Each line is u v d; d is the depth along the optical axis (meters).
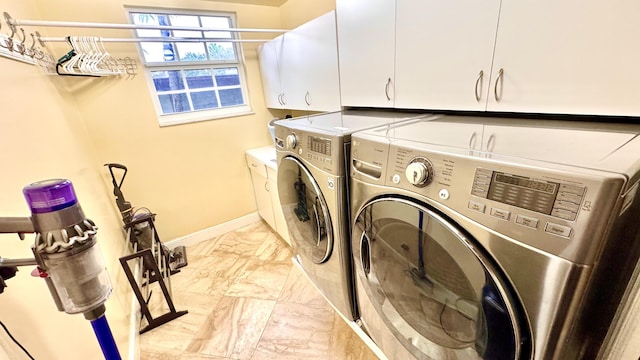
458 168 0.68
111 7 1.97
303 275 2.10
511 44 0.92
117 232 2.03
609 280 0.69
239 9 2.45
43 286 0.85
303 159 1.34
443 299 0.86
